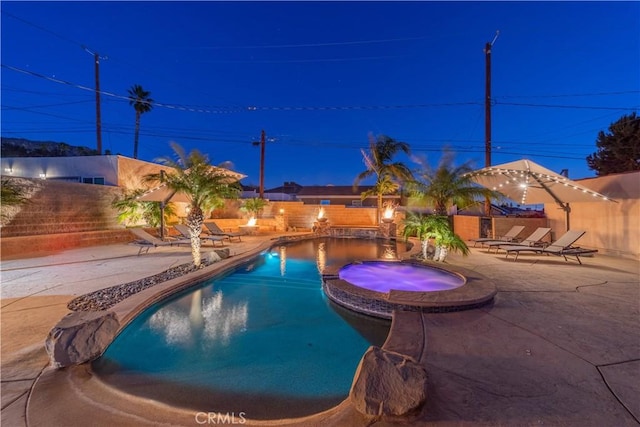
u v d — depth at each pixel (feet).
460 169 30.86
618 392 8.41
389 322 16.29
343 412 7.80
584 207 36.09
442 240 28.71
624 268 25.76
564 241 29.58
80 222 41.78
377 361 7.86
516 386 8.73
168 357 12.46
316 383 10.69
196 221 27.48
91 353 10.49
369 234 63.16
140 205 46.96
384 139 68.03
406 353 10.82
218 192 28.50
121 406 8.69
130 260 30.58
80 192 41.83
